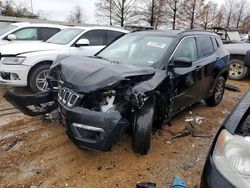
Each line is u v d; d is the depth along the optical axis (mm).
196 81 4637
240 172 1801
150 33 4680
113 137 3002
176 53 4141
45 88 4625
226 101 6570
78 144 3098
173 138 4172
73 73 3238
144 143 3385
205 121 5043
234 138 1940
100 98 3119
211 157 2025
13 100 3756
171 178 3188
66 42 6676
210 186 1883
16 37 8414
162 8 32406
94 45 7062
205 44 5215
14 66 5531
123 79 3029
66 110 3092
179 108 4375
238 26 38750
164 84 3703
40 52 5812
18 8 31594
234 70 9328
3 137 3889
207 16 34406
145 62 3994
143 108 3340
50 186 2920
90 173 3178
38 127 4270
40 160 3367
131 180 3100
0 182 2922
